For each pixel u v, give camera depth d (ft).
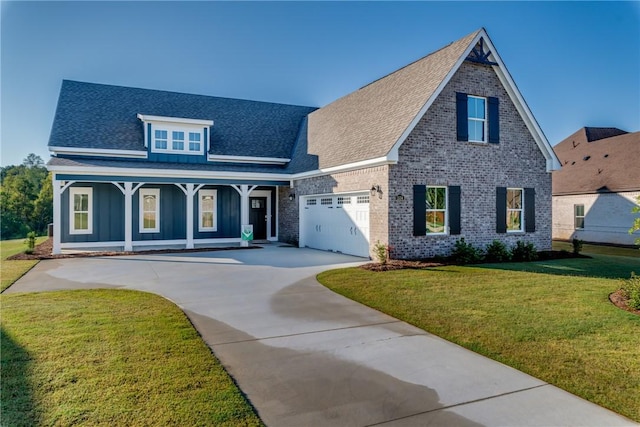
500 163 52.42
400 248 45.83
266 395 14.52
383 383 15.62
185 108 76.95
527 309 25.70
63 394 13.87
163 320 22.90
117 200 63.00
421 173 47.11
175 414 12.70
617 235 73.87
